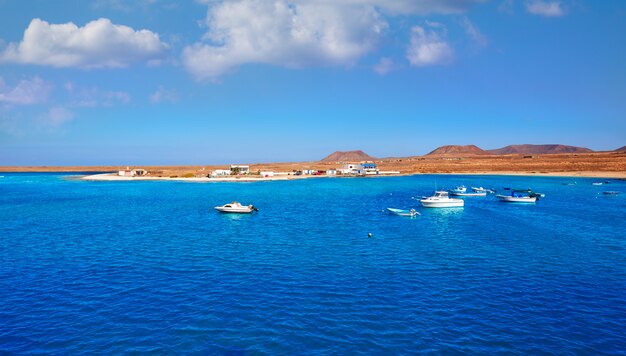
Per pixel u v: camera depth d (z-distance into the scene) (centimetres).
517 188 13812
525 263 3903
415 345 2291
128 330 2464
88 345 2288
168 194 12281
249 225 6247
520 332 2448
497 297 2995
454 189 13788
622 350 2250
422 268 3728
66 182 19900
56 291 3127
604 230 5688
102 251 4431
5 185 17688
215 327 2500
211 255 4234
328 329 2475
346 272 3603
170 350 2228
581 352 2227
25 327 2508
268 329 2472
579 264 3869
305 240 5025
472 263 3903
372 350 2234
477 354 2198
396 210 7525
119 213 7825
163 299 2952
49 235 5425
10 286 3241
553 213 7556
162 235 5397
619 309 2784
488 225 6188
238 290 3136
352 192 12750
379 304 2859
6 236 5359
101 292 3100
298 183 17500
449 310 2759
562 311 2750
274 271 3634
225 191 13300
